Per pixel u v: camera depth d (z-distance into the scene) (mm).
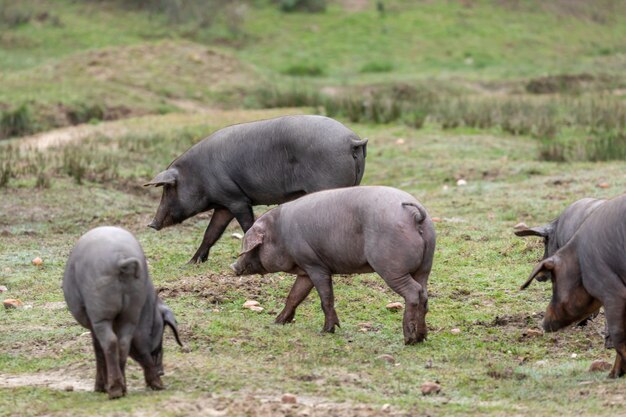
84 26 110438
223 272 31453
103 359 20172
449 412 18938
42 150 54500
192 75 83125
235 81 83125
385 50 106562
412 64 101250
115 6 118625
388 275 23047
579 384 20688
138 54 85062
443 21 116500
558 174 47594
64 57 88250
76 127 63844
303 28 114312
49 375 22109
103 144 56438
